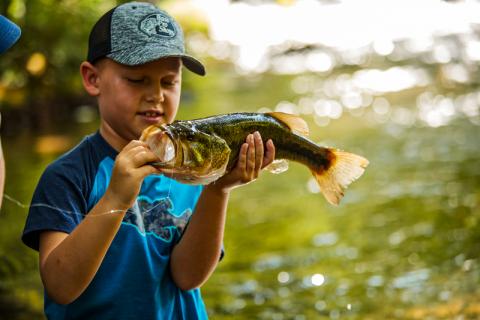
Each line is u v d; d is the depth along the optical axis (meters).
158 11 3.84
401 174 10.92
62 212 3.52
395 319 6.24
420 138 13.00
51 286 3.37
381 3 23.33
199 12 26.11
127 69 3.69
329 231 8.73
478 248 7.71
